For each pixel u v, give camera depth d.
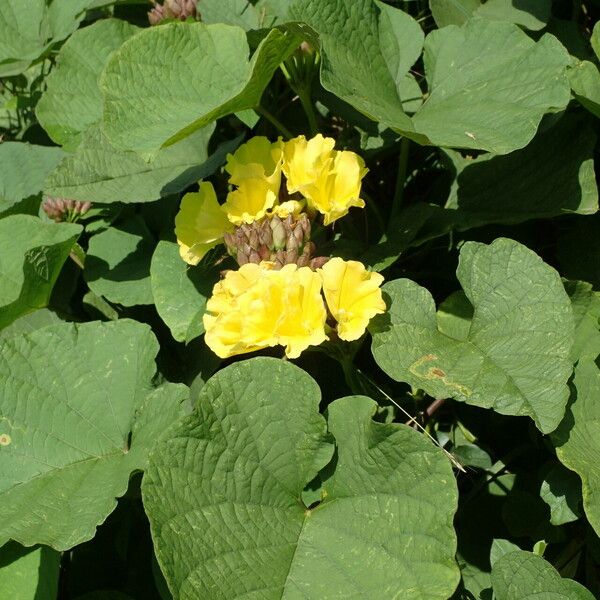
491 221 0.52
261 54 0.46
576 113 0.52
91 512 0.43
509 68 0.49
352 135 0.60
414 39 0.54
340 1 0.51
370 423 0.41
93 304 0.59
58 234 0.56
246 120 0.56
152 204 0.59
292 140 0.48
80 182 0.54
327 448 0.42
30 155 0.65
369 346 0.54
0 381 0.48
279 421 0.41
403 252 0.56
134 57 0.49
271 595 0.38
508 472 0.52
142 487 0.38
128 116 0.47
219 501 0.40
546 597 0.40
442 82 0.52
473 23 0.52
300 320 0.42
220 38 0.51
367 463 0.41
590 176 0.51
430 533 0.39
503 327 0.43
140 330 0.50
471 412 0.53
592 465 0.41
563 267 0.55
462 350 0.43
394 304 0.45
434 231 0.53
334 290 0.42
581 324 0.47
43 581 0.47
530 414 0.39
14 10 0.71
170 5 0.62
